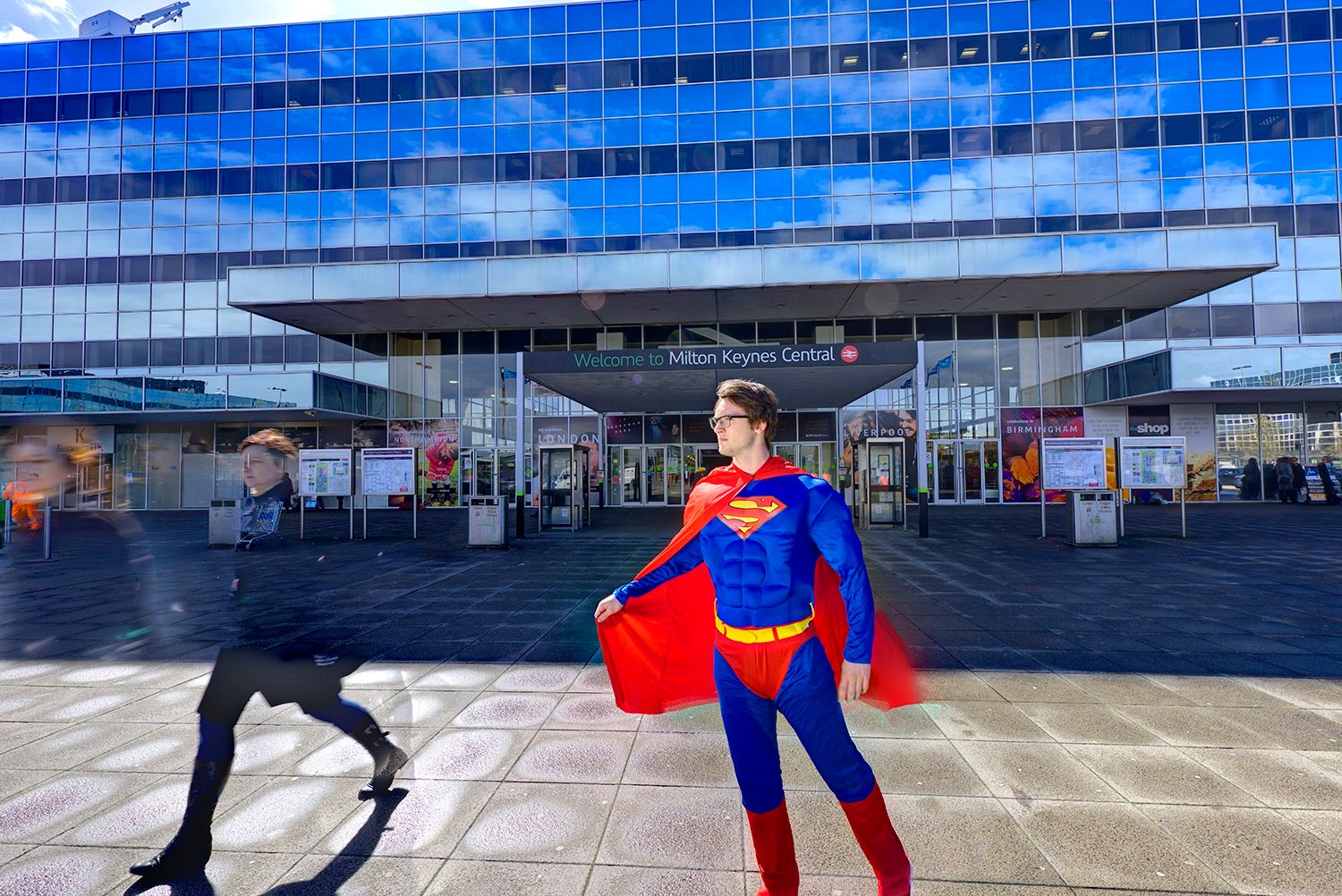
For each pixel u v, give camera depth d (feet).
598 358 48.11
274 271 62.85
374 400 83.87
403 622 21.31
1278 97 72.28
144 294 84.53
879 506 54.90
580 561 36.40
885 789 10.13
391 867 8.20
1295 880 7.80
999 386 79.05
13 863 8.34
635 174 77.87
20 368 85.51
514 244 78.64
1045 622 20.71
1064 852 8.41
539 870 8.12
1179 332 75.05
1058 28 74.08
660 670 8.15
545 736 12.19
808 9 76.69
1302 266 72.49
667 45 78.18
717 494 6.93
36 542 45.73
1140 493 76.02
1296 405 74.54
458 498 83.71
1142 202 72.79
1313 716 12.91
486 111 79.77
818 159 75.92
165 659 17.31
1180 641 18.40
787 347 46.75
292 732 12.30
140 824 9.28
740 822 9.21
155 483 84.74
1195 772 10.62
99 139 85.56
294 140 82.12
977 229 74.02
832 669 6.65
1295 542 40.04
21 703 14.15
